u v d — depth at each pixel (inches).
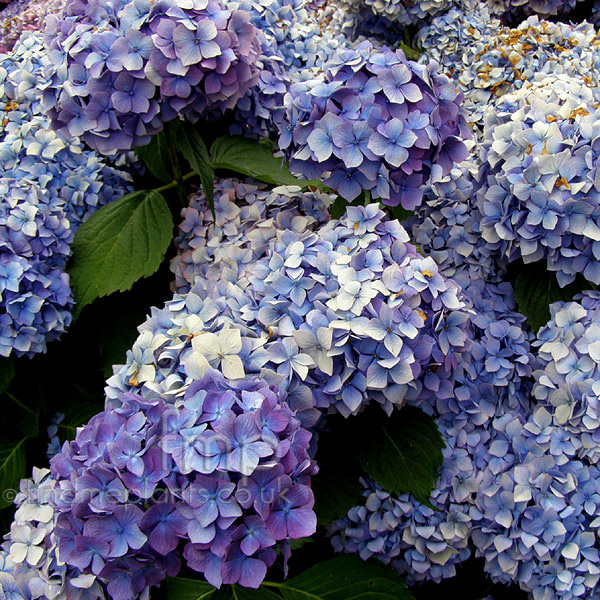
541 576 33.6
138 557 28.6
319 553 36.4
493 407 35.4
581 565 32.9
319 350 31.3
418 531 34.1
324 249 33.4
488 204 36.0
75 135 34.7
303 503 28.4
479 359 35.6
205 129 40.4
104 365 37.4
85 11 35.2
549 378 34.6
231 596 31.4
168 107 34.6
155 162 39.2
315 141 33.4
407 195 34.5
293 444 29.1
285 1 43.3
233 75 34.8
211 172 36.4
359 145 33.2
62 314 35.9
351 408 31.5
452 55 47.2
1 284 34.3
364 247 33.2
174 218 40.2
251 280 33.6
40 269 35.6
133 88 33.9
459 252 37.9
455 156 34.7
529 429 34.4
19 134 38.4
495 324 35.9
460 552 35.0
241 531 28.0
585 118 34.7
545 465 33.7
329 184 34.3
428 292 32.4
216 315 32.8
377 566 34.2
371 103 33.2
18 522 31.2
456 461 34.7
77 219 38.1
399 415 34.7
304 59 41.6
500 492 34.1
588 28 49.4
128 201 37.9
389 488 33.8
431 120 33.6
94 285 36.4
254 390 29.5
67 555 28.4
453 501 34.5
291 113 34.5
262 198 38.6
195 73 33.9
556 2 54.7
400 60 33.9
